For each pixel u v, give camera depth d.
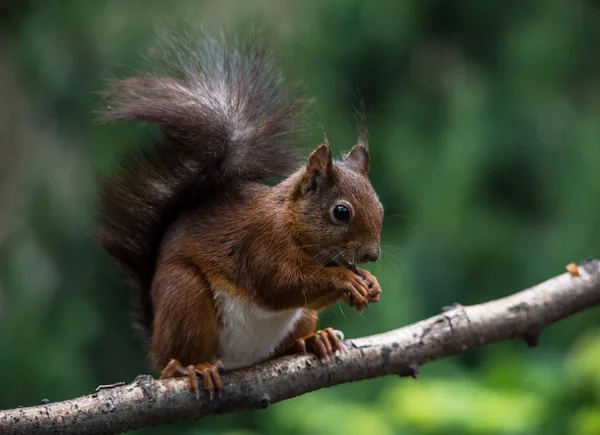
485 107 15.37
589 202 15.26
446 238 15.24
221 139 8.20
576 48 15.50
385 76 14.81
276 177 8.61
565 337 14.96
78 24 14.41
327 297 7.71
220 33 9.32
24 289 13.91
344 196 7.81
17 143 14.66
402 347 7.76
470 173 15.05
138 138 13.86
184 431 14.73
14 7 14.98
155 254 8.29
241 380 7.22
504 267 15.40
